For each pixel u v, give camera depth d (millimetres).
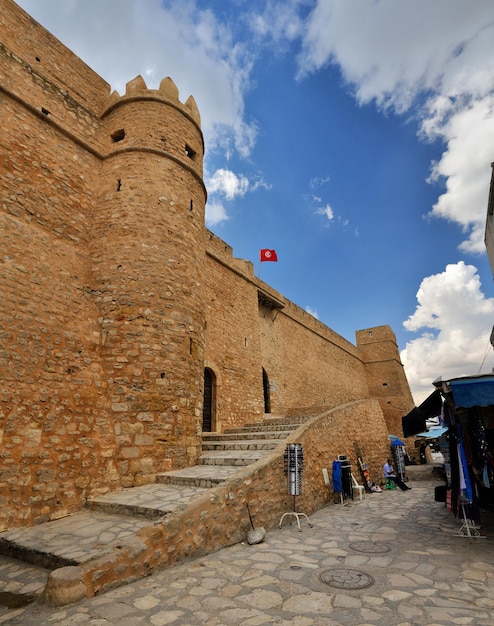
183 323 8586
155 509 5195
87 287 8023
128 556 3883
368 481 11562
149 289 8234
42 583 3855
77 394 6727
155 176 9320
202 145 11484
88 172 9109
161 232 8883
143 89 10273
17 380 5883
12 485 5340
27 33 9289
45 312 6801
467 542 5391
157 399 7547
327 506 8688
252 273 18141
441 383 5609
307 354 24234
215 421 12914
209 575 4035
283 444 7504
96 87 11031
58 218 7941
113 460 6781
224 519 5215
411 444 24219
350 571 4145
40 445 5859
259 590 3619
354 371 33125
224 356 14359
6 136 7258
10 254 6559
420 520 7012
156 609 3225
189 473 6918
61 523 5402
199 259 9852
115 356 7535
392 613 3109
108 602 3369
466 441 6457
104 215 8781
